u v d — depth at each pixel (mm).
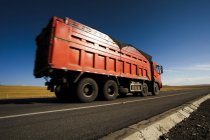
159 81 15703
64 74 7520
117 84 10047
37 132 2828
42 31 8297
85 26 8297
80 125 3303
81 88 7738
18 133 2773
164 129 3168
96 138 2562
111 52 9602
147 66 13664
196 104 7047
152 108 5691
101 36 9086
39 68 8461
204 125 3650
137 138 2490
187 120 4184
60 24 7262
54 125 3289
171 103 7234
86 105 6574
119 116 4230
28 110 5203
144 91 12914
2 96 18203
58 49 7008
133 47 11938
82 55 7910
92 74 8547
